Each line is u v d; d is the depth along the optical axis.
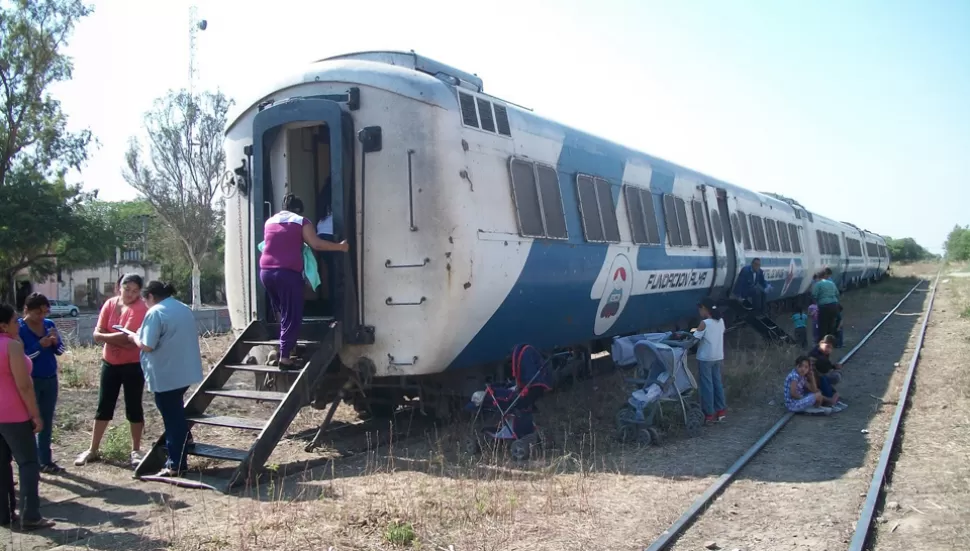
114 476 6.79
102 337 7.02
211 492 6.29
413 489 6.29
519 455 7.40
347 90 7.84
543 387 7.70
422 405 8.81
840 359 13.76
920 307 26.03
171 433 6.66
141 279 7.32
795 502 6.10
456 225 7.57
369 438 8.30
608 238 10.66
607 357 14.48
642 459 7.47
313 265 7.38
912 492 6.28
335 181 7.65
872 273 41.41
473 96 8.28
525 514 5.70
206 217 44.56
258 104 8.48
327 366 7.37
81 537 5.21
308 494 6.16
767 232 18.97
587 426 8.79
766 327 15.28
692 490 6.40
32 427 5.41
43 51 33.34
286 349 7.23
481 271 7.83
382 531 5.25
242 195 8.68
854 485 6.50
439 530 5.32
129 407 7.17
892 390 10.85
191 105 43.62
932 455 7.36
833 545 5.16
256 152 8.20
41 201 34.41
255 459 6.46
